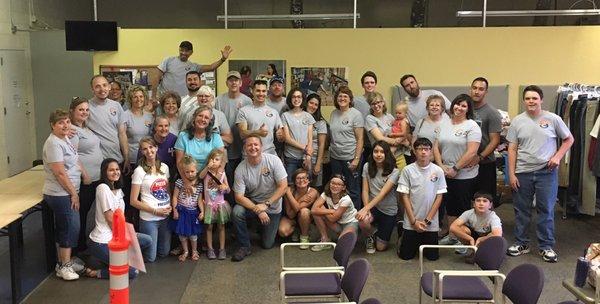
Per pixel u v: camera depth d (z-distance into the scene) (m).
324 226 5.01
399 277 4.38
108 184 4.31
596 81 6.89
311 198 5.07
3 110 7.78
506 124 6.27
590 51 6.85
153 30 6.90
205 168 4.68
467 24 8.88
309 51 6.94
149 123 5.02
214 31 6.94
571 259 4.75
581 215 6.09
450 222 5.07
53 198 4.13
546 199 4.68
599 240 5.27
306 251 4.98
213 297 3.99
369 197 5.03
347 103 5.38
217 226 5.26
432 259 4.74
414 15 8.70
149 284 4.21
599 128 5.27
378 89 6.99
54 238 4.44
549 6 8.48
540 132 4.61
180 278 4.34
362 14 9.73
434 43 6.89
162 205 4.62
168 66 6.12
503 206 6.49
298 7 9.29
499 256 3.22
